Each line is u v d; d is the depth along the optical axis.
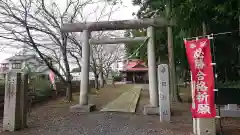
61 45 11.44
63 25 9.30
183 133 5.38
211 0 6.43
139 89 21.89
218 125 6.17
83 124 6.55
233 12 6.25
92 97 14.72
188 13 7.10
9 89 5.97
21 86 6.16
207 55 4.80
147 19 8.65
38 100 11.56
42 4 10.55
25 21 9.27
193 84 4.87
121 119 7.27
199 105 4.77
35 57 11.77
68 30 9.32
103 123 6.67
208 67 4.77
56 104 11.35
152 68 8.50
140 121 6.91
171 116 7.64
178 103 11.02
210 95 4.71
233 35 7.08
